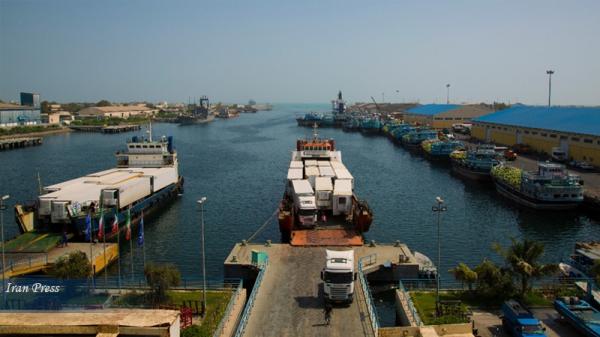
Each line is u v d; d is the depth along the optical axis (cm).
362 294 4616
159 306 4384
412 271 5369
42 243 6347
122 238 7606
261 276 4988
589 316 3856
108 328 1883
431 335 3488
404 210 9412
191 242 7425
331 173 8144
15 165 15788
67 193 7456
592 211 8819
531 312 4281
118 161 10812
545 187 9050
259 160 17275
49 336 1895
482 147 15400
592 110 15238
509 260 4594
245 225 8350
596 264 4816
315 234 6494
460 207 9638
